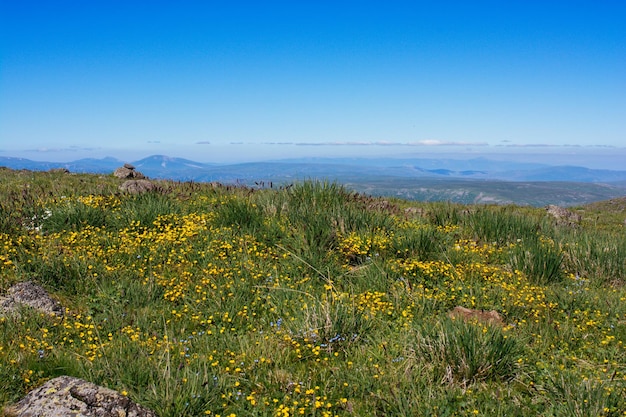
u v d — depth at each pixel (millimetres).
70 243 9914
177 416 4727
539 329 7320
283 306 7809
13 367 5316
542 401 5305
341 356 6324
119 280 8461
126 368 5418
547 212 21016
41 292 7531
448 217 14328
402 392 5230
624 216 24500
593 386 5289
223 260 9539
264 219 11773
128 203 12742
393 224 12281
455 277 9375
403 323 7211
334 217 11688
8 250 8969
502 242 12430
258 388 5496
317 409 5148
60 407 4355
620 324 7559
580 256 10914
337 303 7289
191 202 14117
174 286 8445
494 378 5848
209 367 5824
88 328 6785
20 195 13203
